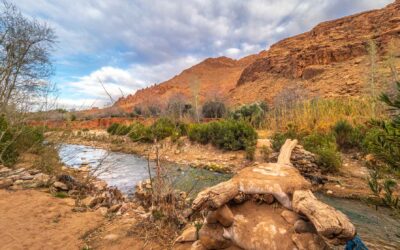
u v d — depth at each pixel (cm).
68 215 375
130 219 361
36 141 664
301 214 198
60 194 484
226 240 219
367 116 1048
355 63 4684
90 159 1111
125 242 289
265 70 7812
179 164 1061
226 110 3002
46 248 271
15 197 436
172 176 524
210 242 223
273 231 198
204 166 1016
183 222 339
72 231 317
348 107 1319
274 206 225
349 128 966
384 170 225
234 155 1153
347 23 6862
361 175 696
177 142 1300
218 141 1270
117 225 339
